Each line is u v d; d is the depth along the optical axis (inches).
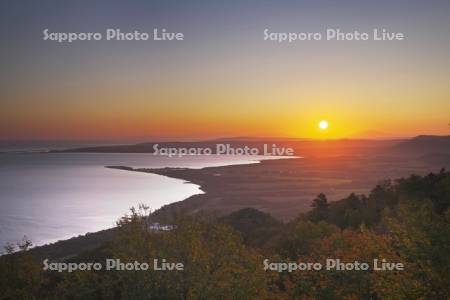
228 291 979.9
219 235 1067.9
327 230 2046.0
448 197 2236.7
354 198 3533.5
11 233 5251.0
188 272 973.2
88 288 980.6
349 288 1184.8
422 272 976.3
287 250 1927.9
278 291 1237.7
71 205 7810.0
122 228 1023.0
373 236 1302.9
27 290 1015.6
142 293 944.9
